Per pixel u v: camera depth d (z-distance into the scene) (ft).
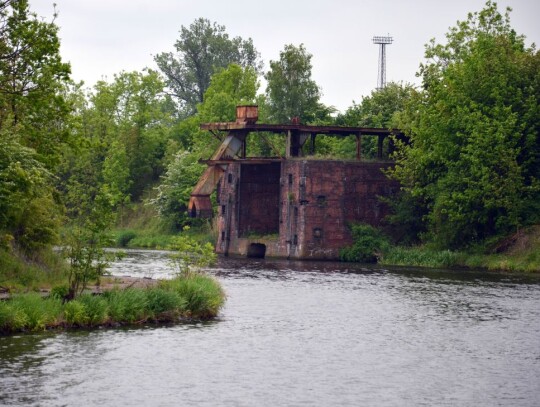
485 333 140.77
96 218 139.23
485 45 275.18
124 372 108.99
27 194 145.38
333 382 108.27
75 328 131.95
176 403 97.45
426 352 126.21
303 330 140.77
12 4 154.61
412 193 271.69
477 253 258.16
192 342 127.44
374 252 274.98
